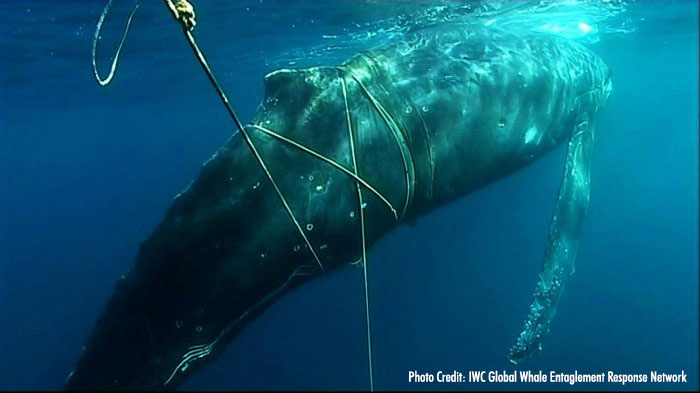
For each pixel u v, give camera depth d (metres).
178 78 23.78
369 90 5.75
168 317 4.98
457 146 6.39
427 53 6.64
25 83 21.88
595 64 10.05
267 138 5.11
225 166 5.01
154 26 13.55
